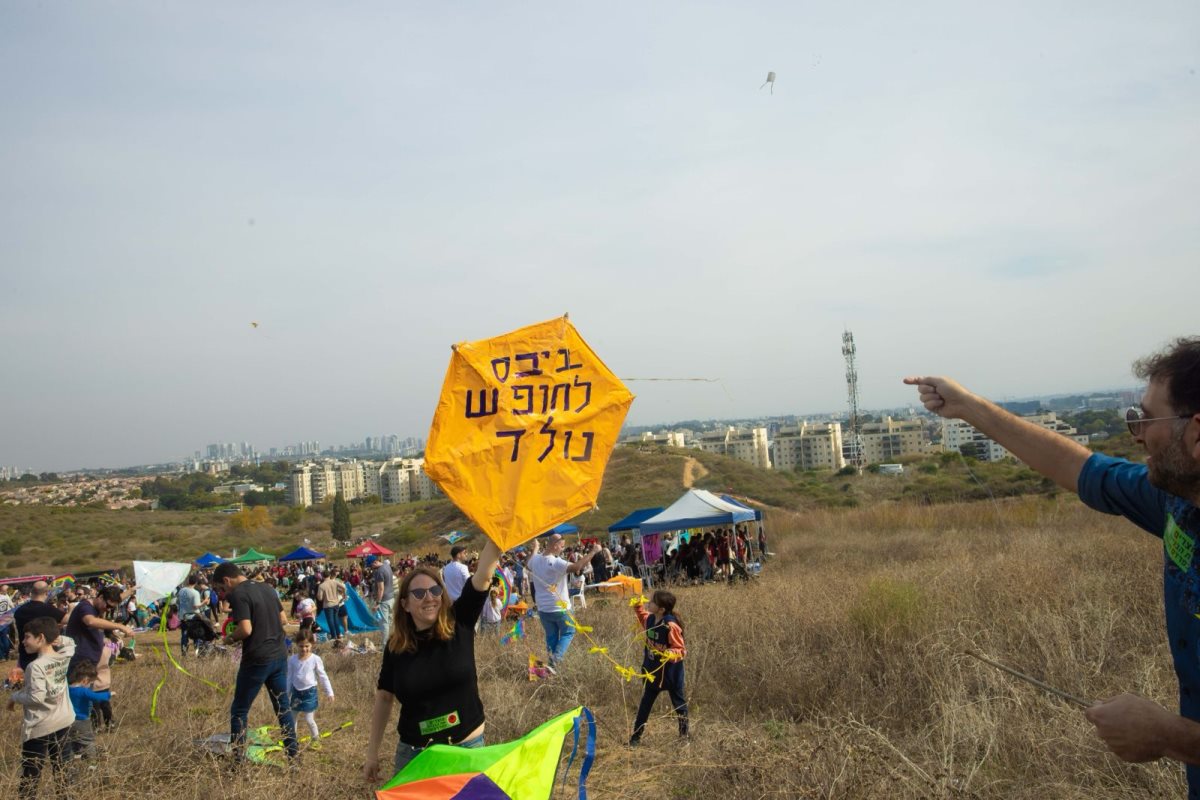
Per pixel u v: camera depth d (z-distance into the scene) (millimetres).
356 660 14156
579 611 16141
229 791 6691
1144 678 6812
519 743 4301
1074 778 5641
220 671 12773
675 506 24797
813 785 5742
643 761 7348
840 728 6617
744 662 9461
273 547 91438
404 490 189500
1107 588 10109
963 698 7043
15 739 8828
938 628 9039
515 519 4621
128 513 112812
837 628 9906
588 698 9297
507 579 17078
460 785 4078
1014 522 24219
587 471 4711
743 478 59969
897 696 7738
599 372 4852
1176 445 2131
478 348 4871
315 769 7270
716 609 12227
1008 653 8172
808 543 29141
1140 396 2289
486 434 4734
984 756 6035
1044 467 2744
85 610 9469
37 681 6941
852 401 91562
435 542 63531
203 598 25547
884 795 5527
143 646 20469
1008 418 2836
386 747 8367
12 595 32031
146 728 9359
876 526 30828
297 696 8812
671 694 7918
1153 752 2242
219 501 178000
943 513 29750
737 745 6766
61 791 6699
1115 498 2557
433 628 4590
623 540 29688
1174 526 2285
